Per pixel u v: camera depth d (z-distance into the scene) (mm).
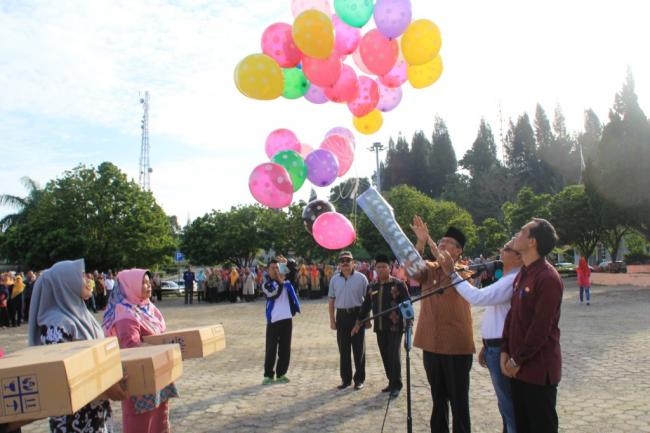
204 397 7102
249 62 6188
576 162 71250
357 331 7309
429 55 6410
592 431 5199
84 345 2752
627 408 5887
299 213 38469
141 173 54844
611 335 11070
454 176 74688
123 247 31969
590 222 33562
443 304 4652
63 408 2381
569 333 11617
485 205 64312
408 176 86438
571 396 6473
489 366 4340
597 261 50125
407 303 4531
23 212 36344
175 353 3527
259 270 31188
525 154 78938
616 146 26406
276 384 7750
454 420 4539
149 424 4020
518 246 3705
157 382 3189
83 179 32219
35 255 30297
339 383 7688
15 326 18406
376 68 6488
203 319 18391
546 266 3578
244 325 16156
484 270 4453
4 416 2361
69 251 30375
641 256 28812
